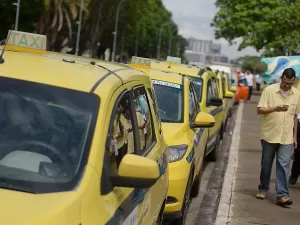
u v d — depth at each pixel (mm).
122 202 4109
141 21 78500
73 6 46188
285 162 8914
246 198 9438
